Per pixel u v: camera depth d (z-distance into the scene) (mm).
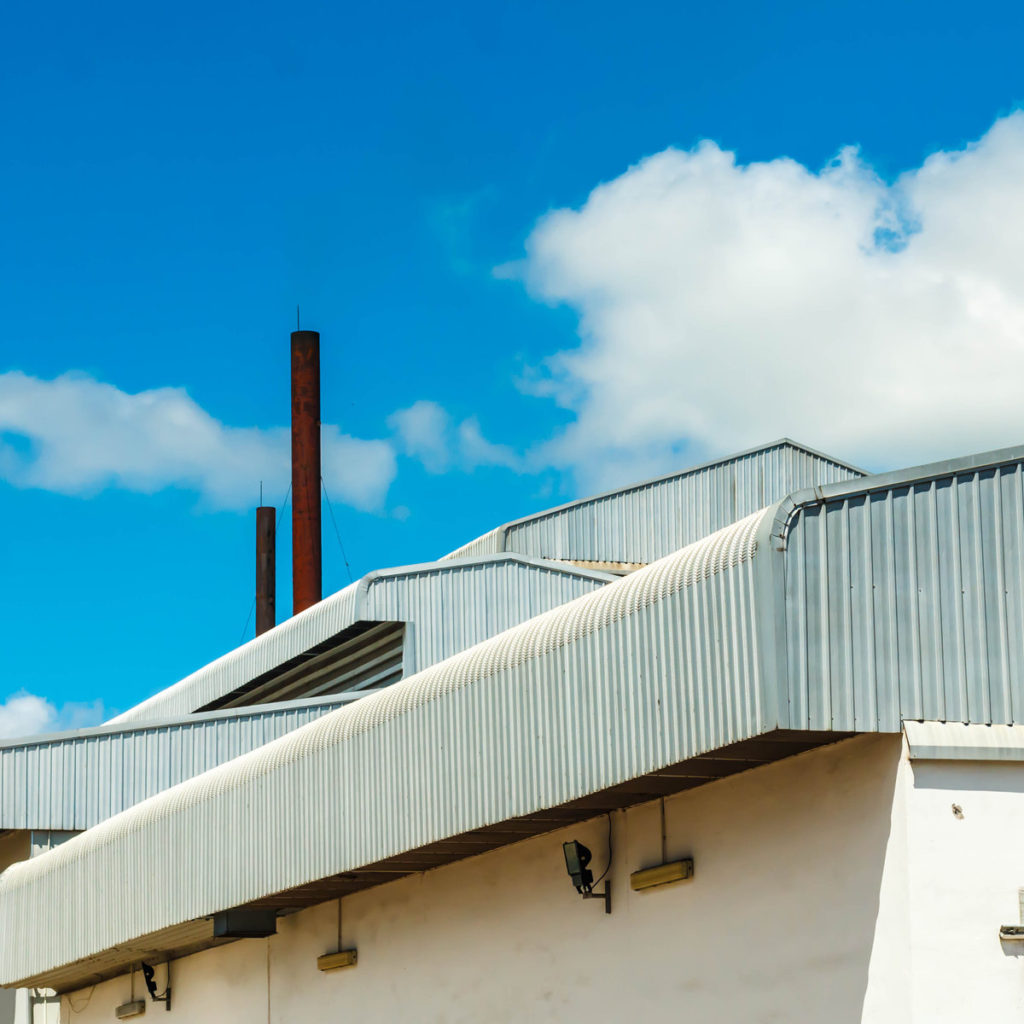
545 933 13242
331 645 25703
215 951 19438
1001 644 9906
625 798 12016
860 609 9703
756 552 9711
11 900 21547
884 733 9750
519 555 25766
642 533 30484
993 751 9656
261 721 24469
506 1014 13625
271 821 15648
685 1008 11461
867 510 9859
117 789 23594
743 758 10641
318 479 37719
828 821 10258
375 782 13984
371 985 15859
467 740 12719
